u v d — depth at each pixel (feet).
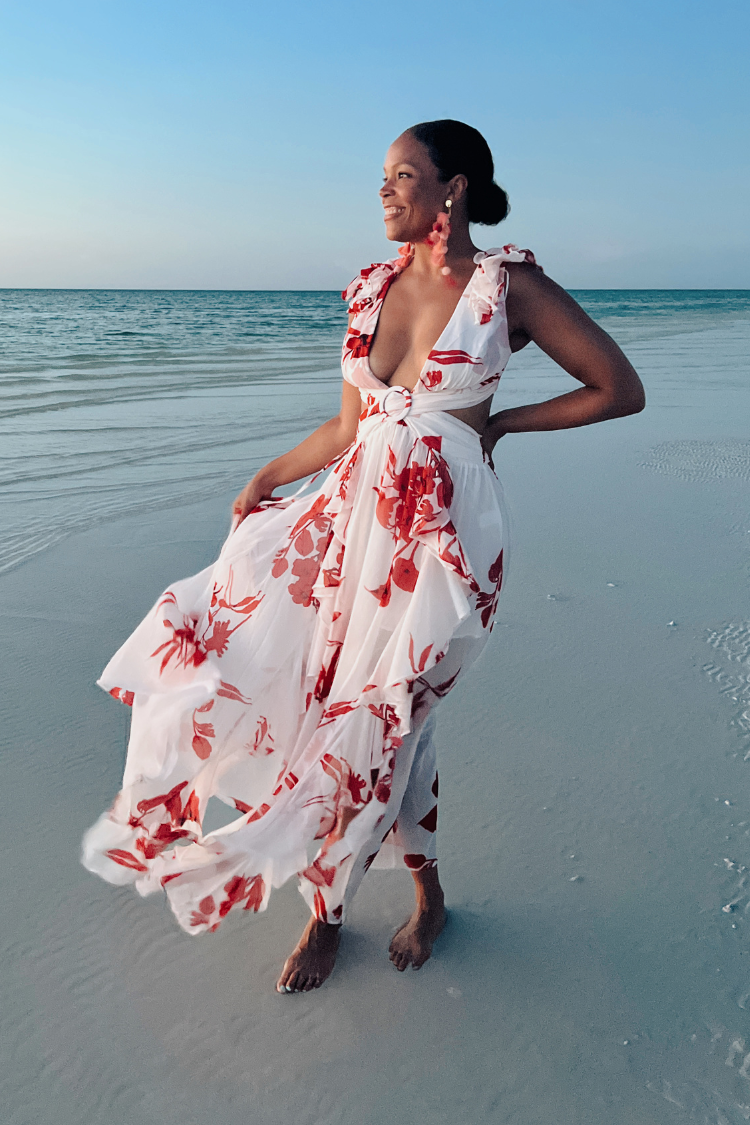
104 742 9.36
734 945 6.72
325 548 6.28
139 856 6.28
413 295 6.27
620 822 8.18
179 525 16.84
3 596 13.12
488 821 8.20
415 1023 6.05
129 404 31.07
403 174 6.10
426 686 6.07
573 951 6.71
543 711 10.09
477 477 6.07
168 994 6.25
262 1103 5.40
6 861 7.48
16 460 21.76
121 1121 5.25
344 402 6.99
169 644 6.31
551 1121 5.30
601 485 20.02
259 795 6.49
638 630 12.17
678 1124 5.28
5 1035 5.82
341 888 6.05
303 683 6.25
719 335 70.90
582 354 6.08
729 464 22.06
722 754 9.25
